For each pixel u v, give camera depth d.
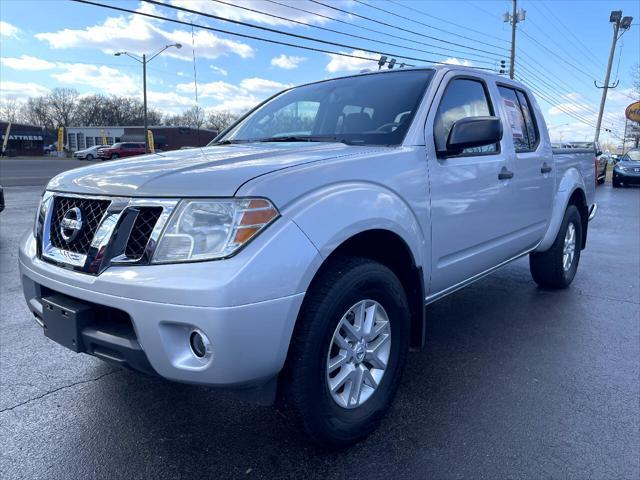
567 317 4.49
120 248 2.19
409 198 2.77
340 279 2.32
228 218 2.06
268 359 2.08
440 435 2.66
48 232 2.58
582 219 5.59
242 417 2.86
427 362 3.55
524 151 4.13
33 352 3.72
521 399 3.03
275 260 2.06
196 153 2.90
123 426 2.77
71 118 96.75
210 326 1.95
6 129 69.19
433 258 3.02
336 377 2.45
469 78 3.62
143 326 2.06
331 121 3.38
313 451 2.54
